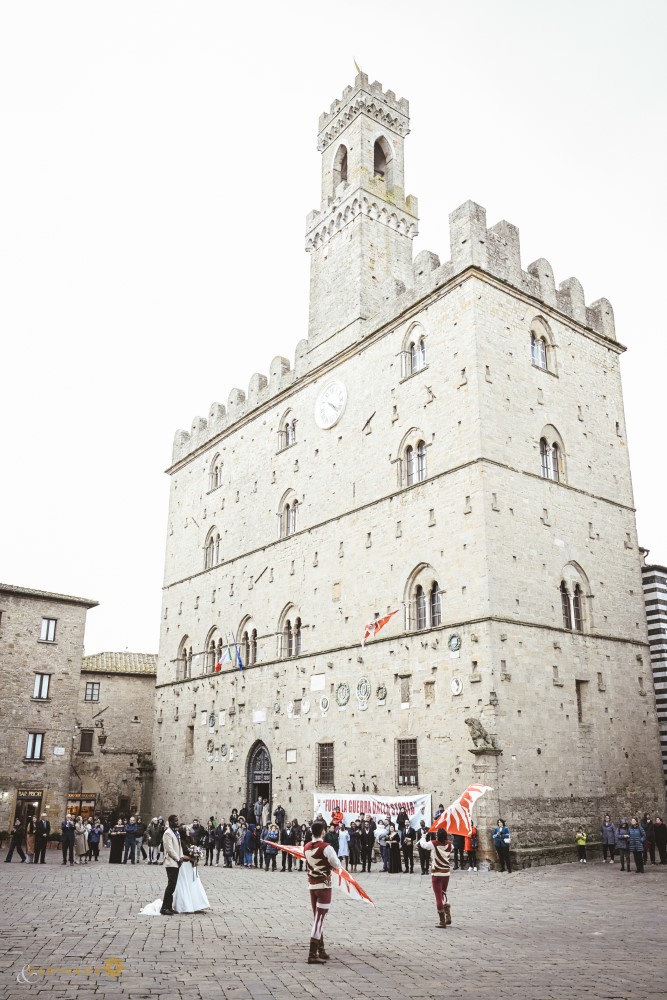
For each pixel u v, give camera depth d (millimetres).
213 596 65125
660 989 13711
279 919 21875
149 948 16922
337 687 48219
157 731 69062
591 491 47344
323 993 13281
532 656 40250
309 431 57000
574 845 38625
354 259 56344
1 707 58406
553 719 40156
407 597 44781
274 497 59500
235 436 67000
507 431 43531
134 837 42688
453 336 45375
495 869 35281
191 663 66500
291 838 38781
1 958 15523
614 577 46844
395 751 42812
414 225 60469
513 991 13516
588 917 22312
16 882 30688
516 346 45938
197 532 70000
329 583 51219
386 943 18312
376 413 50375
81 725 76750
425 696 41594
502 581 40250
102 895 26297
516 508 42375
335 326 56656
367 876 33938
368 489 49656
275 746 52875
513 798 37062
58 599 62250
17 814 57594
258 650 57531
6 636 59812
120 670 79750
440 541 43156
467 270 44844
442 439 44656
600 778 41469
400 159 61750
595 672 43406
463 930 20203
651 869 33750
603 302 53031
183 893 22578
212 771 59719
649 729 45344
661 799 44469
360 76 61125
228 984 13797
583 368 50000
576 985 14000
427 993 13344
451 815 21250
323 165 64438
